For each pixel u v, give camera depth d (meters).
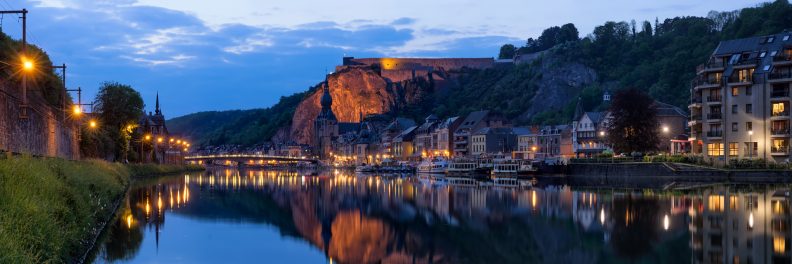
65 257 37.19
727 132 137.50
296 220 69.31
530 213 71.12
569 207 75.88
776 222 58.94
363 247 52.97
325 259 48.22
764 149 132.75
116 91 166.62
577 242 52.16
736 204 74.31
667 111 189.75
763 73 133.00
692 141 150.75
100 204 59.03
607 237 53.84
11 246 27.73
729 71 138.25
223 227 63.16
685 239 51.31
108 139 154.62
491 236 56.56
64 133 106.19
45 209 36.72
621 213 68.31
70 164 71.88
